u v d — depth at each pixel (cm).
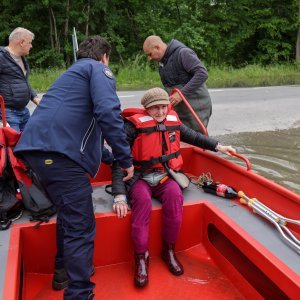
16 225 257
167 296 250
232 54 2611
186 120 433
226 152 306
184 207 286
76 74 218
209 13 2522
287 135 743
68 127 210
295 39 2611
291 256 221
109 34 2216
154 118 287
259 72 2033
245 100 1123
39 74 1675
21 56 444
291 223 251
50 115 211
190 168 376
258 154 629
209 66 2198
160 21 2348
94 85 211
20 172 266
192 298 248
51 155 209
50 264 265
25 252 259
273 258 217
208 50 2467
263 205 269
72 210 214
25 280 258
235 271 254
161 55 420
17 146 216
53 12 2158
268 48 2517
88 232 220
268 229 252
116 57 2281
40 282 259
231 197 300
